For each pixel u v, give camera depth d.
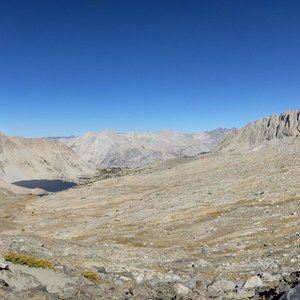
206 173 130.38
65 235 74.44
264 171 106.06
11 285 16.58
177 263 31.91
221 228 54.81
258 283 19.91
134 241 54.91
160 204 88.50
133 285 20.66
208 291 19.08
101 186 152.75
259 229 49.41
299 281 17.80
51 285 17.86
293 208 60.19
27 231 84.94
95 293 17.86
